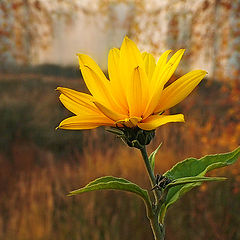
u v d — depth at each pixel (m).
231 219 3.46
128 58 0.78
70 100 0.81
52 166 5.38
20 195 4.27
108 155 4.91
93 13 9.25
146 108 0.77
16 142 6.56
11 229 3.53
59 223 3.61
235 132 4.66
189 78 0.78
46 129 6.93
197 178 0.75
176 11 6.52
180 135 5.35
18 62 9.86
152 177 0.81
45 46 10.01
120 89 0.79
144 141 0.78
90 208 3.62
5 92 8.23
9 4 9.27
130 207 3.65
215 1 5.86
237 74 5.04
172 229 3.42
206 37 6.02
